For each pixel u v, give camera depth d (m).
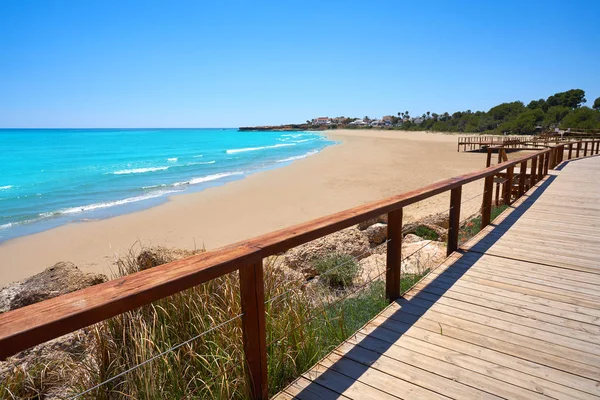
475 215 7.91
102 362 2.04
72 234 10.49
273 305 2.54
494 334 2.65
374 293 3.67
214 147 51.75
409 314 2.95
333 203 14.08
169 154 39.06
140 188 17.64
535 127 58.97
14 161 31.09
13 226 11.26
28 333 1.04
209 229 11.02
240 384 1.95
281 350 2.26
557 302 3.14
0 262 8.51
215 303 2.38
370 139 67.00
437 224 7.39
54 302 1.20
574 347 2.50
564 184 9.27
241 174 22.47
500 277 3.67
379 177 20.36
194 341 2.16
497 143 31.03
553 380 2.17
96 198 15.45
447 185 3.78
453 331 2.69
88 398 1.91
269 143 62.84
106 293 1.26
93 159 33.16
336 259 4.85
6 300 3.37
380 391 2.06
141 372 1.93
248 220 11.90
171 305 2.30
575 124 49.53
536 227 5.49
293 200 14.67
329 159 30.95
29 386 2.15
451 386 2.11
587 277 3.66
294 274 3.80
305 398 1.99
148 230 10.94
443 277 3.69
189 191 16.88
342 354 2.41
